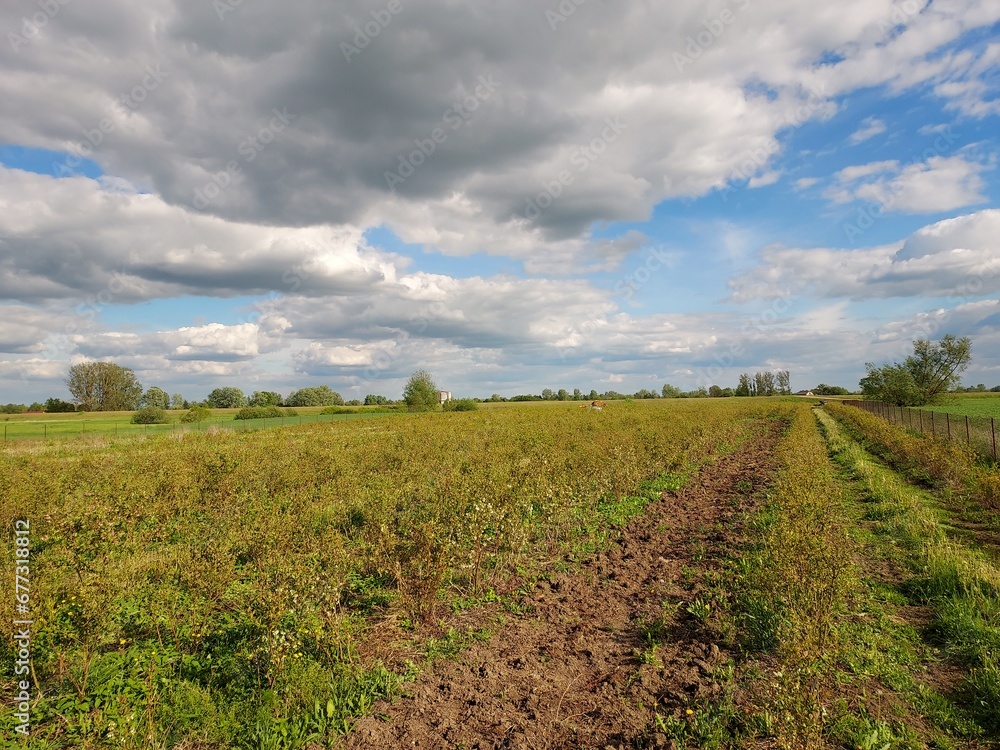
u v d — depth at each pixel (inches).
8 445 1154.7
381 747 193.2
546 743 194.1
